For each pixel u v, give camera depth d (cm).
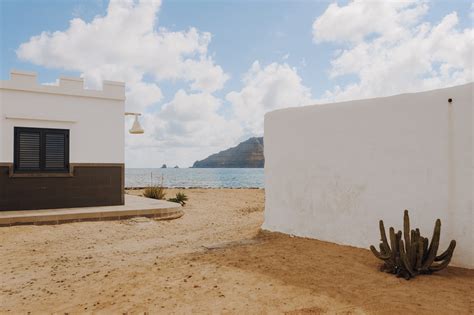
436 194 591
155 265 631
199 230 1055
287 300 449
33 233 945
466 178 559
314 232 786
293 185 834
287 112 849
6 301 502
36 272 642
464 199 560
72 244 864
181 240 904
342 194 730
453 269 550
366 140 690
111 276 577
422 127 611
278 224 875
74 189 1217
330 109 755
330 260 617
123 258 725
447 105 583
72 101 1218
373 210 677
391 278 511
